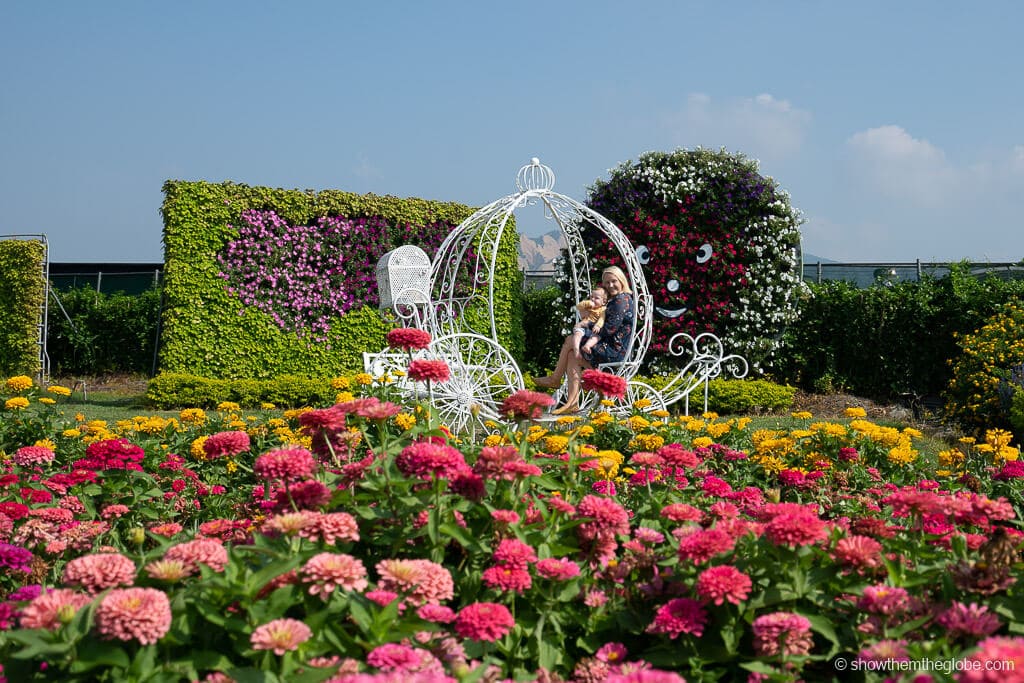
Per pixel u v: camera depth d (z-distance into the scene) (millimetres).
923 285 12953
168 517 3670
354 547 2385
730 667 2021
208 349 12234
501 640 2076
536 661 2125
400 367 8477
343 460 2746
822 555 2018
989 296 12125
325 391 11789
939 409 10688
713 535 1981
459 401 6609
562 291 13547
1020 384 8430
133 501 3680
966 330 12281
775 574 2012
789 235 12383
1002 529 2369
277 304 12656
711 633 2004
